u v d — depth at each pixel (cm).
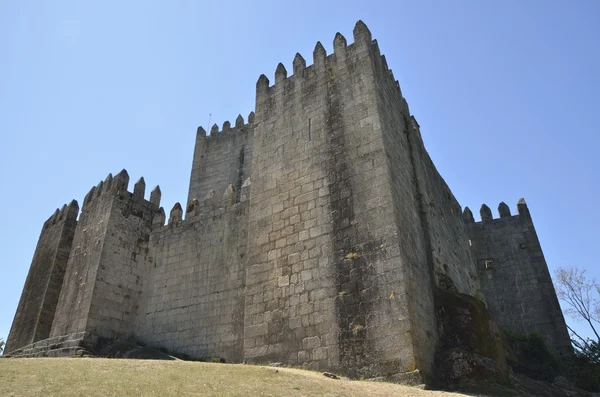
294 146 2298
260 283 2058
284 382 1352
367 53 2289
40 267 3406
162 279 2784
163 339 2577
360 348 1666
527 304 3456
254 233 2206
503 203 3909
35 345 2775
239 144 4231
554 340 3253
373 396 1261
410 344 1567
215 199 2877
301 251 2003
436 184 2925
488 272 3666
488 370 1698
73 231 3400
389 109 2312
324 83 2372
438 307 2019
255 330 1967
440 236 2577
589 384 2594
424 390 1412
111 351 2472
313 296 1873
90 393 1145
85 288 2670
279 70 2612
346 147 2111
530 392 1897
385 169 1945
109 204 2909
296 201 2139
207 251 2688
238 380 1353
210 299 2523
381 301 1698
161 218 3036
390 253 1761
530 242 3678
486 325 1977
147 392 1170
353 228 1906
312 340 1791
